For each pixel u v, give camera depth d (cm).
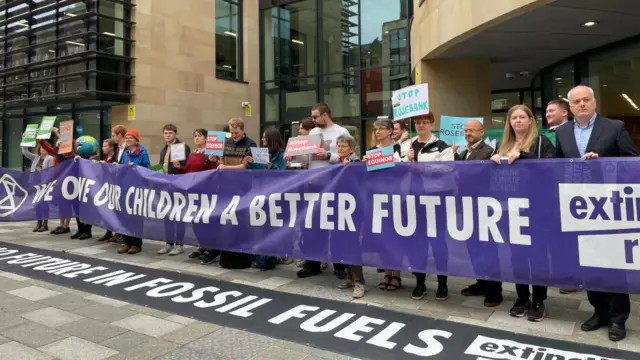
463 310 416
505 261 385
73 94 1208
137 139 705
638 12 701
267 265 568
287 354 329
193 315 410
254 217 523
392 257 434
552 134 519
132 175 644
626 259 342
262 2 1725
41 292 478
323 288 491
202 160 623
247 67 1652
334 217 466
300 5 1641
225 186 552
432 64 1005
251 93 1666
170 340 356
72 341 355
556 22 745
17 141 1570
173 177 598
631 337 347
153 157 1293
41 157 906
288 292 476
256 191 525
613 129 360
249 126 1648
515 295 462
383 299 451
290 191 496
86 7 1210
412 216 426
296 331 371
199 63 1445
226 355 329
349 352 331
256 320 396
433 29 923
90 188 710
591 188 354
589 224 354
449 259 409
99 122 1309
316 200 478
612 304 351
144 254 655
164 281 516
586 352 322
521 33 808
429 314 407
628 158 343
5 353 334
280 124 1688
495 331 364
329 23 1575
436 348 334
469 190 401
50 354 332
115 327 383
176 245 659
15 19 1387
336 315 407
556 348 329
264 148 547
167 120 1338
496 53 970
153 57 1298
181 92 1384
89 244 727
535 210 374
